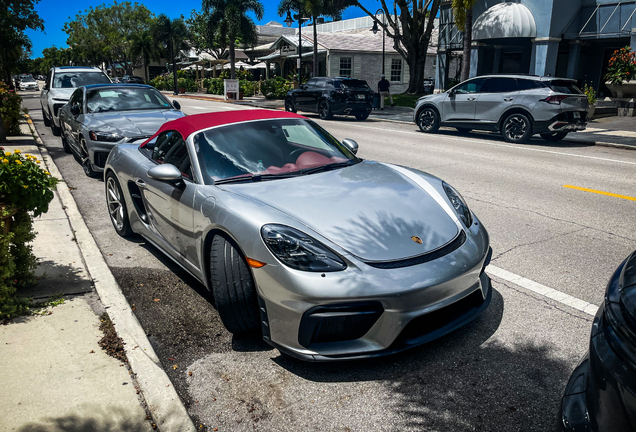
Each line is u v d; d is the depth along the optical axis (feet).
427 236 9.61
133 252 15.61
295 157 12.57
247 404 8.36
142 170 14.29
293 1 98.22
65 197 21.53
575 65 66.95
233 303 9.53
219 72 165.68
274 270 8.76
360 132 47.67
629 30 60.54
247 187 10.94
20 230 11.76
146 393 8.45
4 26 38.78
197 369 9.37
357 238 9.14
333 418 7.98
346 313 8.45
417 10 95.76
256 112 14.52
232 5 120.06
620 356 4.61
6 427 7.61
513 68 82.33
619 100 58.34
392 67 120.06
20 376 8.88
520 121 39.58
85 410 8.04
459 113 44.19
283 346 8.97
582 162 30.94
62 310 11.40
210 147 12.25
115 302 11.76
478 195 22.30
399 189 11.22
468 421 7.83
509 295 12.15
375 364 9.43
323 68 117.91
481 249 9.98
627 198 21.68
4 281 11.39
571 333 10.33
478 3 73.20
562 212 19.48
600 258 14.53
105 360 9.45
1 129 36.22
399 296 8.46
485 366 9.25
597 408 4.83
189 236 11.39
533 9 65.67
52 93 42.01
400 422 7.86
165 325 11.03
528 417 7.88
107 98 28.73
